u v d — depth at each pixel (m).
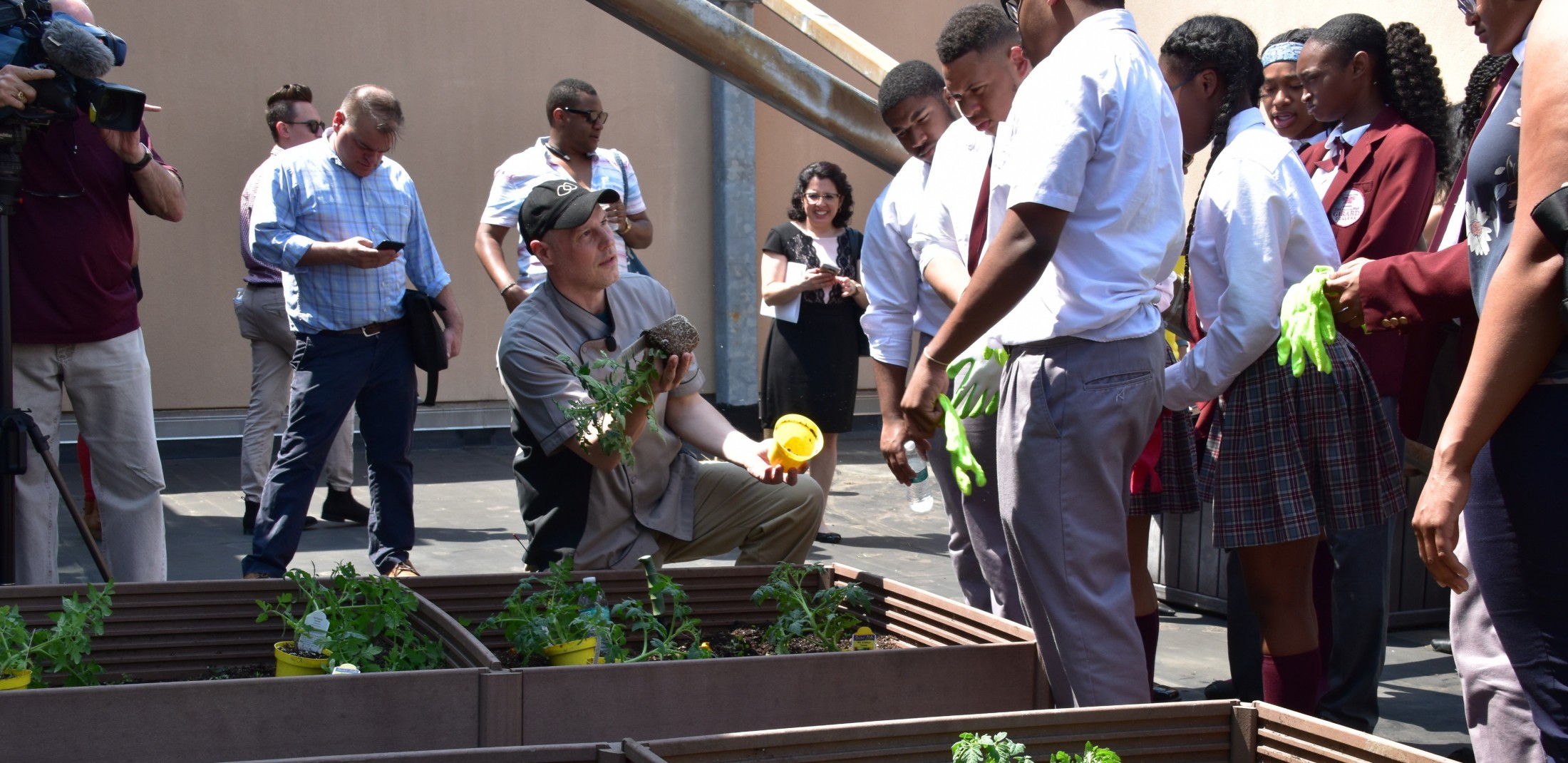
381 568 4.86
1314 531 2.84
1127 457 2.57
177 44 8.16
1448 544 1.87
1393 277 2.54
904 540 6.14
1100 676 2.49
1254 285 2.84
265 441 6.09
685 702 2.38
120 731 2.10
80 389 4.02
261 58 8.38
